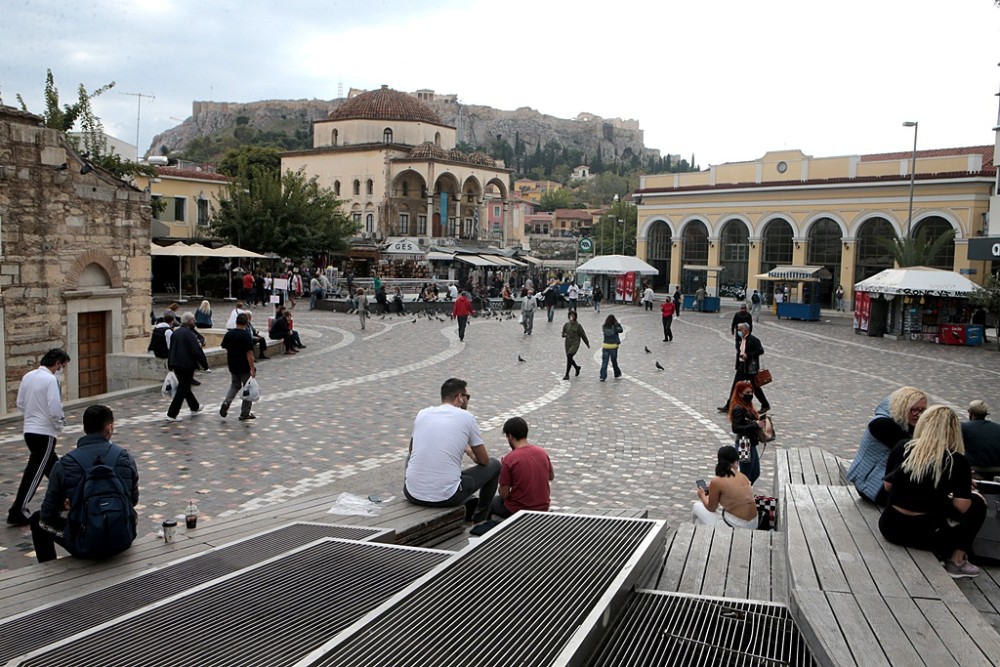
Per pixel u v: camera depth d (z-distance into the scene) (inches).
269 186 1913.1
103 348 777.6
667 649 175.3
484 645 156.6
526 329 1222.9
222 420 559.5
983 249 1184.2
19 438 503.2
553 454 501.0
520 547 222.2
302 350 969.5
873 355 1083.9
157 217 1990.7
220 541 276.1
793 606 190.2
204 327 916.6
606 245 4328.3
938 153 2233.0
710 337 1274.6
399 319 1445.6
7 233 658.2
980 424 294.7
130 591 222.7
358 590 210.4
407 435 530.9
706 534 283.0
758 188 2096.5
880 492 261.3
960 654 158.7
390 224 3125.0
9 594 224.8
